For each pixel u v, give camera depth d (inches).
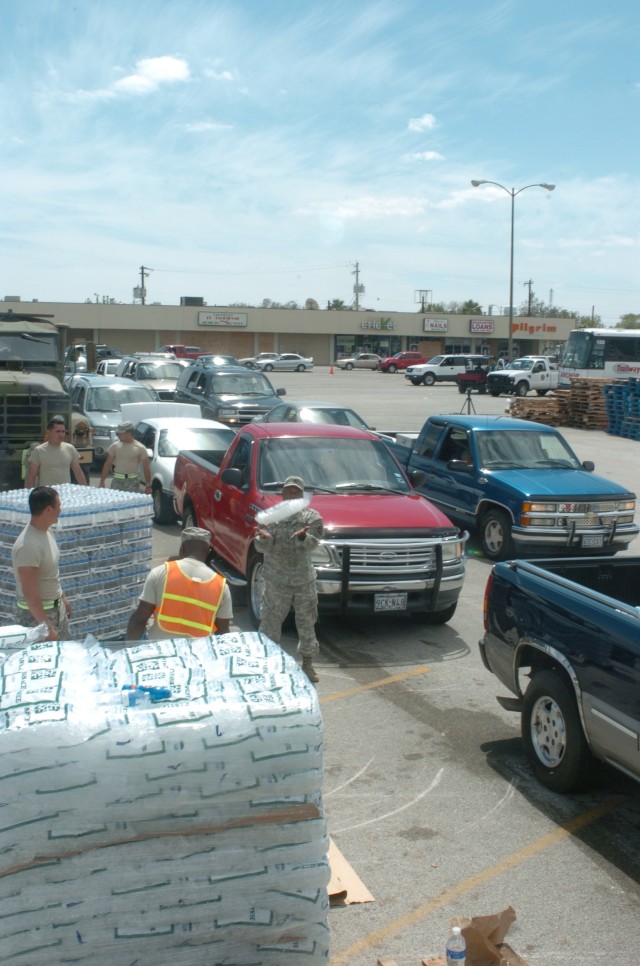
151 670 130.7
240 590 390.9
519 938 156.1
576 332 1552.7
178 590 194.9
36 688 123.1
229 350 3179.1
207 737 120.3
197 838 121.0
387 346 3326.8
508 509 452.1
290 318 3179.1
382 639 330.3
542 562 238.2
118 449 438.0
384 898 167.3
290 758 123.4
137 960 120.0
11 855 114.4
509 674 230.8
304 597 276.1
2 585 275.1
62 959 116.9
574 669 201.0
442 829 193.3
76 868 116.6
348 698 270.2
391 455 378.6
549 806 205.0
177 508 461.4
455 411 1342.3
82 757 116.0
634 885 173.3
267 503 329.7
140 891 118.9
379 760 227.5
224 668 132.0
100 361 1469.0
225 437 565.9
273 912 124.3
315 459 361.4
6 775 114.0
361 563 308.2
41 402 507.8
